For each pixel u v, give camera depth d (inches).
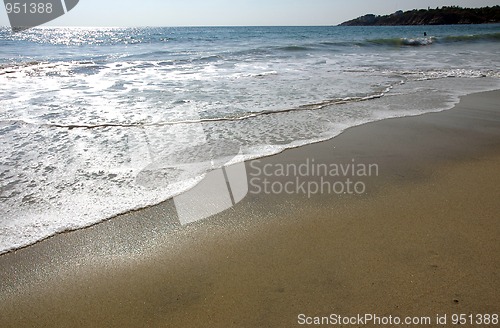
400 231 115.3
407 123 228.1
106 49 801.6
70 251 107.7
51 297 90.7
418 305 85.6
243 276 96.4
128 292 91.7
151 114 244.8
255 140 197.6
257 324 81.3
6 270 99.8
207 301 88.0
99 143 190.4
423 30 2074.3
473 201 133.4
